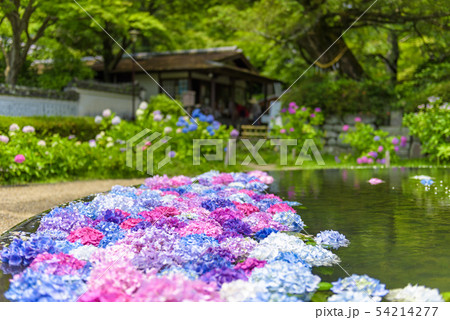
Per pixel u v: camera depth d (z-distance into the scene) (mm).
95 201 3309
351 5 10547
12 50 11633
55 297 1612
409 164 8289
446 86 9711
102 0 11898
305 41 11352
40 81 12820
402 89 10539
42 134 8383
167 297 1569
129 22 12953
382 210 3281
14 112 10516
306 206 3457
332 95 10375
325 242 2377
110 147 7578
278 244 2203
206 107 14203
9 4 10258
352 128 10383
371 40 11898
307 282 1718
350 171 6242
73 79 11992
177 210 2945
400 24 11094
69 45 14117
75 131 9336
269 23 11156
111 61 15156
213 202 3184
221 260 1961
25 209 4562
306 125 9930
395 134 10047
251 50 17125
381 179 5215
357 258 2107
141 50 17000
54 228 2578
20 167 6387
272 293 1665
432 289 1726
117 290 1615
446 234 2555
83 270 1911
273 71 14383
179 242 2193
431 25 10594
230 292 1620
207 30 15273
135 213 2990
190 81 15320
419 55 12055
